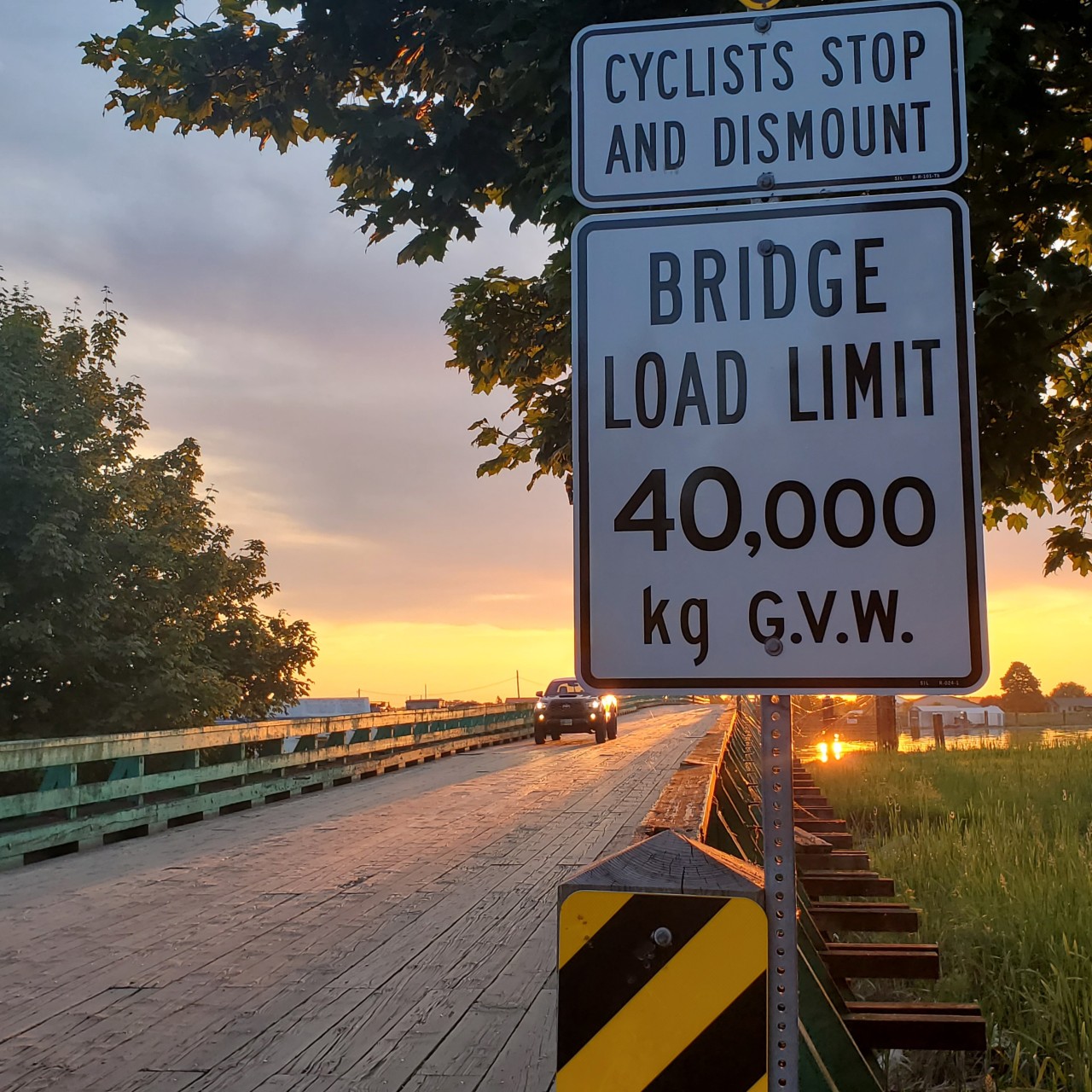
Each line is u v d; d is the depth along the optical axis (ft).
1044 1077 15.97
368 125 17.56
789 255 7.32
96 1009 16.53
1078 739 88.63
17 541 59.41
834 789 51.21
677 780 16.97
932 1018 14.60
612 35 7.76
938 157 7.42
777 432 7.16
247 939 20.85
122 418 67.97
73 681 63.93
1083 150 15.02
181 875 27.84
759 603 7.06
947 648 6.90
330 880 26.73
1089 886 23.09
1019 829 32.76
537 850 30.58
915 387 7.11
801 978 10.80
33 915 23.26
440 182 17.65
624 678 7.12
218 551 81.56
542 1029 15.38
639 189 7.61
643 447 7.25
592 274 7.45
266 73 18.57
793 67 7.60
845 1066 10.61
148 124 19.56
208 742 40.75
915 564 6.97
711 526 7.15
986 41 12.35
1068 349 18.65
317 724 51.98
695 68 7.67
